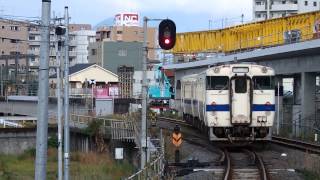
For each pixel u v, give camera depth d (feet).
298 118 146.20
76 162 143.33
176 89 206.08
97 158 143.13
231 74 101.91
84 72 321.32
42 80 47.67
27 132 183.93
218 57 188.14
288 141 116.26
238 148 108.27
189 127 153.28
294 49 125.80
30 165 155.84
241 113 101.50
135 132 132.05
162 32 64.34
